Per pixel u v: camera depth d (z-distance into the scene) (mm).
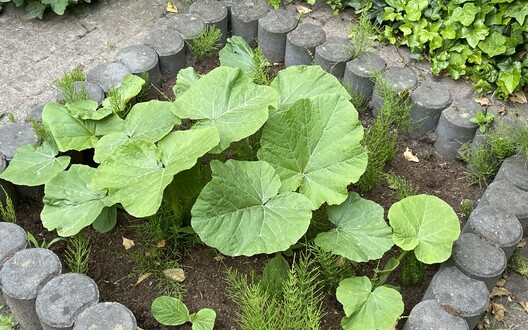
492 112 3305
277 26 3615
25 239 2518
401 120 3275
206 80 2838
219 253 2732
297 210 2473
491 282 2527
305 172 2691
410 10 3580
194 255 2730
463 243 2580
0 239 2498
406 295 2641
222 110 2754
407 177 3150
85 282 2350
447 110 3180
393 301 2334
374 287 2504
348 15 3920
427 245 2467
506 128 3070
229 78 2814
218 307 2553
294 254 2482
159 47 3469
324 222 2789
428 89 3275
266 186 2541
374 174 2973
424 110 3209
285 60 3688
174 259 2711
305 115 2713
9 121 3238
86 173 2639
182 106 2775
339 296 2350
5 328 2512
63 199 2562
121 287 2605
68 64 3584
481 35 3410
